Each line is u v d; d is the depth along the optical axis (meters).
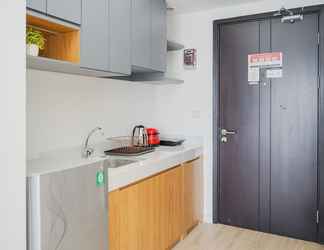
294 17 2.87
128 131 3.15
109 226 1.96
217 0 3.02
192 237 3.02
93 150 2.58
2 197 1.24
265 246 2.82
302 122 2.93
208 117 3.39
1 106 1.23
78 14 1.85
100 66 2.05
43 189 1.39
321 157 2.84
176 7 3.23
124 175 2.11
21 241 1.32
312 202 2.91
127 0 2.34
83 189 1.62
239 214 3.28
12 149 1.28
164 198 2.62
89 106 2.63
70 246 1.53
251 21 3.13
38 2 1.58
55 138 2.29
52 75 2.25
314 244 2.87
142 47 2.55
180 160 2.91
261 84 3.11
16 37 1.29
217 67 3.30
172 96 3.58
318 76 2.84
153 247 2.46
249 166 3.20
